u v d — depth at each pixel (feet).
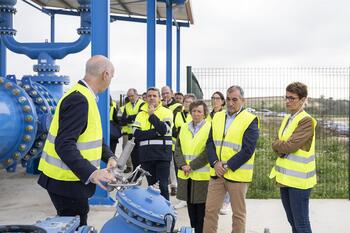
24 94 24.93
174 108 27.40
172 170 27.48
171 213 9.29
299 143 14.87
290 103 15.40
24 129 24.61
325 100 39.06
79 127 10.66
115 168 9.98
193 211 17.57
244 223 16.06
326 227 21.63
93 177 9.93
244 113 16.15
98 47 24.34
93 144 11.25
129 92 35.01
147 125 21.94
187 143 17.47
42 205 25.40
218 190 16.17
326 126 43.62
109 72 11.48
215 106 23.30
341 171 38.93
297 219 15.16
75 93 10.94
